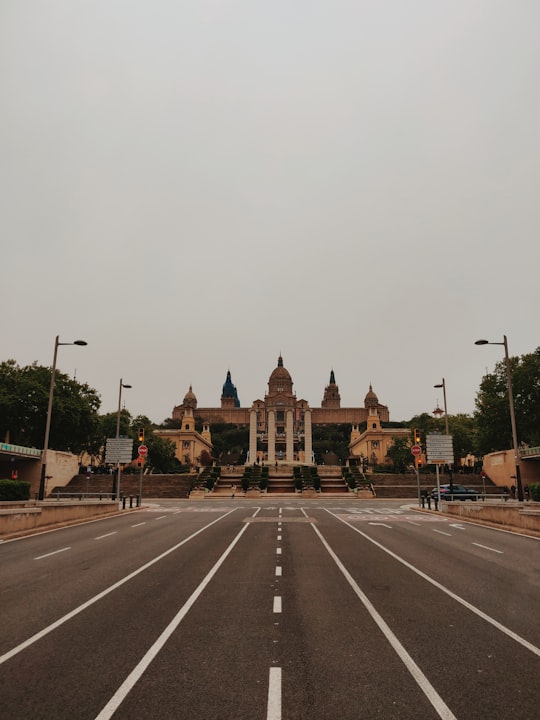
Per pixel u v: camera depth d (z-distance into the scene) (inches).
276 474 3260.3
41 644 292.7
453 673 252.2
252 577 487.8
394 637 307.0
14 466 2385.6
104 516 1285.7
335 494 2642.7
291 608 373.1
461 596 411.2
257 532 900.6
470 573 511.8
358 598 404.2
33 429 2613.2
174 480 2859.3
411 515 1366.9
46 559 597.6
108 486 2682.1
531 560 594.9
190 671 254.5
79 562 575.2
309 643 296.0
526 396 2415.1
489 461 2765.7
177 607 375.2
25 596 409.4
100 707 216.4
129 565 553.9
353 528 979.3
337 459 6422.2
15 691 231.1
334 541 772.6
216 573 507.8
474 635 310.7
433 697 226.1
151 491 2655.0
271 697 226.1
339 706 217.8
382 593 421.4
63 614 355.9
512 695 227.9
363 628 324.8
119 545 724.0
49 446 2819.9
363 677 247.6
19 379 2529.5
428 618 347.6
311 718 207.8
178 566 547.8
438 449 1662.2
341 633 314.7
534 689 234.1
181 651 282.4
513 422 1413.6
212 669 257.1
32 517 904.9
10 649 284.7
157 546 712.4
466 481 2800.2
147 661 267.3
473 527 1012.5
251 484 2797.7
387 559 600.1
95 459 3860.7
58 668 257.6
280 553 645.9
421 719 206.8
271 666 261.1
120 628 323.3
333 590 432.5
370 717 208.5
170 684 239.1
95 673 251.6
